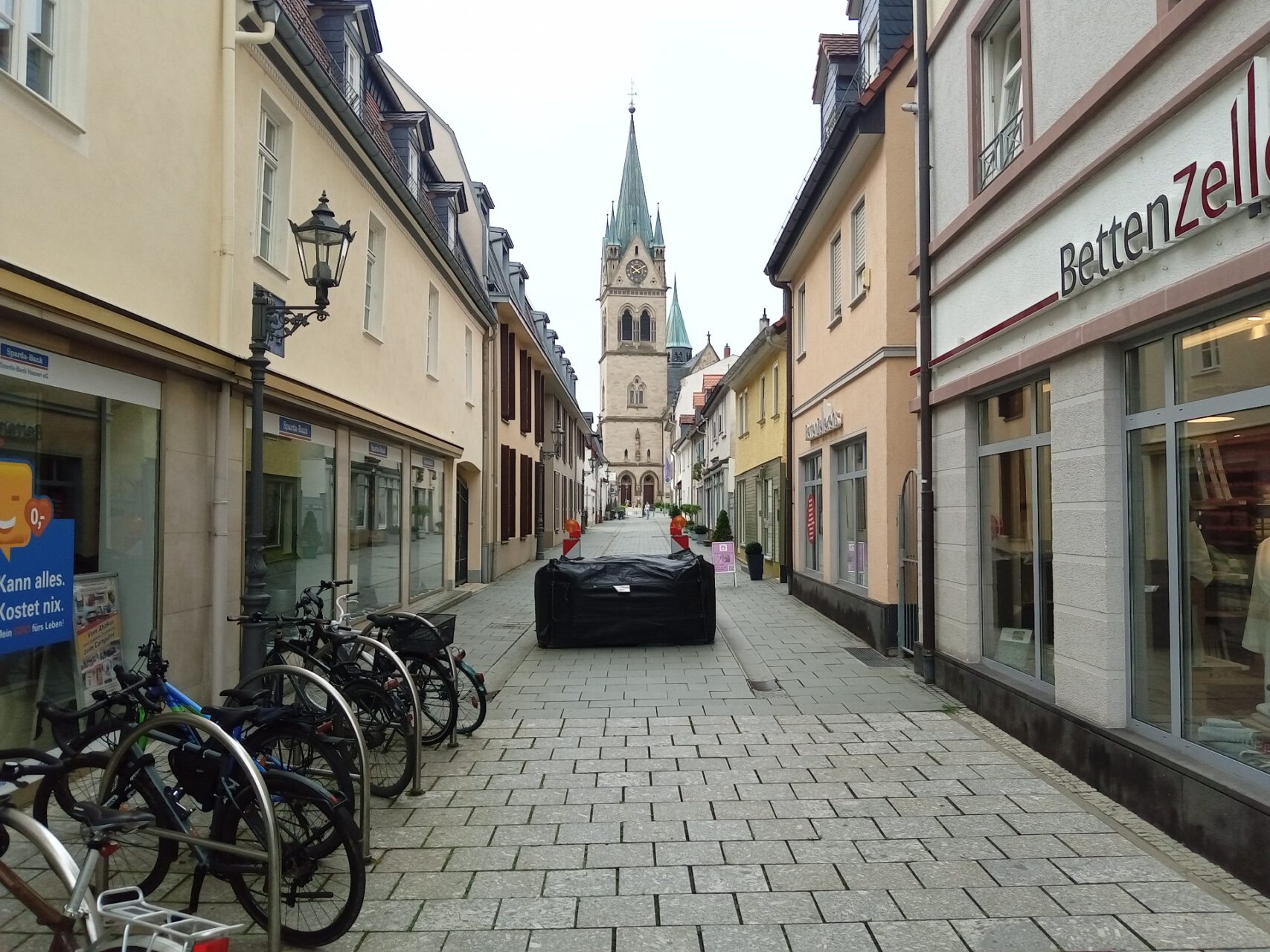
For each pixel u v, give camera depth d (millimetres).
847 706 7254
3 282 4297
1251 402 3990
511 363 21969
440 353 15125
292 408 8547
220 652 6902
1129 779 4715
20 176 4621
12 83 4535
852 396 11289
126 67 5617
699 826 4559
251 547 5863
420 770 5098
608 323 93250
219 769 3479
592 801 4965
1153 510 4824
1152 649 4805
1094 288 5125
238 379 7070
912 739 6223
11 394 4723
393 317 12086
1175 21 4254
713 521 34438
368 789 4168
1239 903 3617
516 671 8961
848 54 13273
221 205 6914
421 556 14242
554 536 33375
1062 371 5527
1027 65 6082
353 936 3408
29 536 4855
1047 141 5625
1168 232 4324
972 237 7070
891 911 3590
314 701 5434
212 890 3824
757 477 21859
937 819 4629
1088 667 5227
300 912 3441
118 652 5699
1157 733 4699
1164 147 4473
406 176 14070
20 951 3270
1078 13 5383
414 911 3617
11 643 4699
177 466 6410
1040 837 4355
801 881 3885
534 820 4672
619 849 4258
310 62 8172
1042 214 5797
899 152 9680
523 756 5891
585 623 10273
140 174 5801
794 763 5672
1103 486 5055
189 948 2361
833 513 12750
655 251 93562
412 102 19062
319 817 3418
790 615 13312
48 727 4996
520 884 3875
